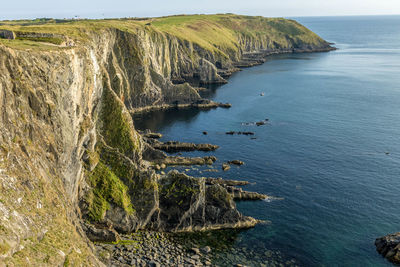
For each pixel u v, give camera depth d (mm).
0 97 35312
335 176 81562
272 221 64438
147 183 61375
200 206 61656
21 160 36406
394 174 82000
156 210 60438
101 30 121562
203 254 54562
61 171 46844
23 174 35812
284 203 70375
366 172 83312
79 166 55312
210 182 77562
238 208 68688
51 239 34688
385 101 152750
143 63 143125
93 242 52531
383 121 123625
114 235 54062
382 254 55375
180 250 55156
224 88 190000
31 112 41688
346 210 67625
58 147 46594
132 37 140125
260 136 110625
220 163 90125
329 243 58281
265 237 59781
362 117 129125
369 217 65250
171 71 198375
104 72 82562
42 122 43656
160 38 177625
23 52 44125
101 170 61969
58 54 51656
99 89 77188
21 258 28328
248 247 57031
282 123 124062
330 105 147750
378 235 60094
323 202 70562
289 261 53906
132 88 143875
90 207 57000
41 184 38594
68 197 47344
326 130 114938
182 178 62656
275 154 95375
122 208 58438
